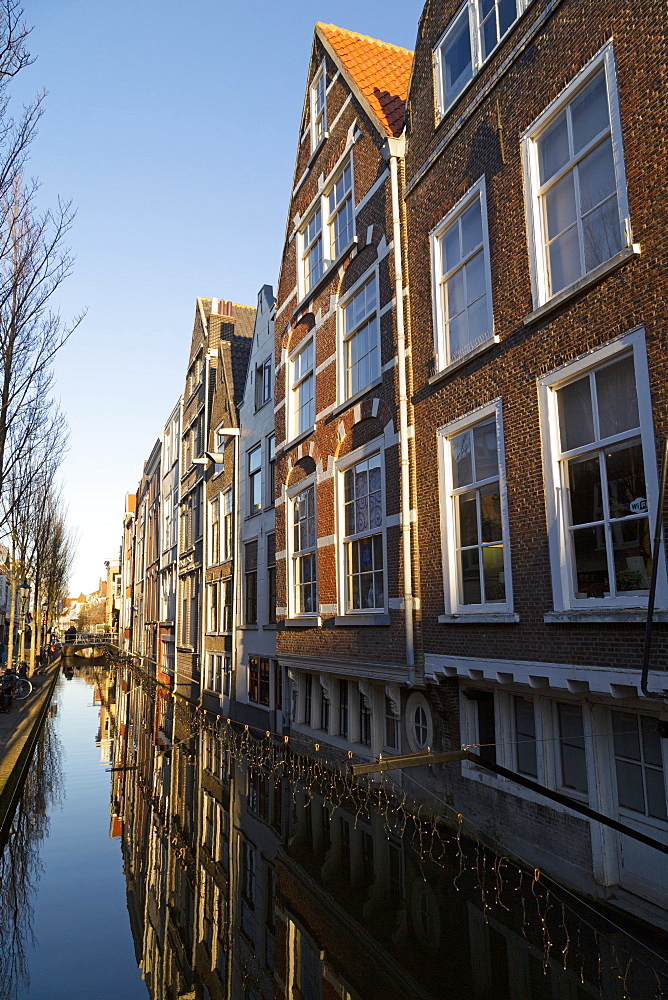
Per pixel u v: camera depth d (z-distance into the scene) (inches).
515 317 326.6
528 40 323.3
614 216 273.7
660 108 249.9
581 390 287.0
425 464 402.6
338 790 514.9
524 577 311.0
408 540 409.1
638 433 255.1
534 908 290.4
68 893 366.3
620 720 278.8
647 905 259.8
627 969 233.3
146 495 1862.7
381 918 299.4
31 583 1563.7
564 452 292.8
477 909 293.3
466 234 376.8
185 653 1174.3
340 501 506.3
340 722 542.0
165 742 809.5
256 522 798.5
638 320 255.4
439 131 401.7
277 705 691.4
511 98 336.8
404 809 430.9
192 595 1151.6
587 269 287.6
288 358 633.0
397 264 436.1
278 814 480.4
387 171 456.4
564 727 311.6
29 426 597.6
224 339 1098.7
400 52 573.3
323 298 558.9
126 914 337.4
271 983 260.7
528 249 319.0
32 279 513.0
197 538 1121.4
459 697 379.2
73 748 793.6
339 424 511.5
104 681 1649.9
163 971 277.3
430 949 266.4
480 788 360.5
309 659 546.6
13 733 678.5
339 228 539.2
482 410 347.9
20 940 308.8
